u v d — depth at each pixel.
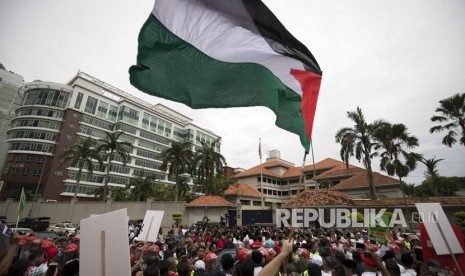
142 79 3.85
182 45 3.89
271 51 4.24
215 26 4.04
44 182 62.25
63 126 67.31
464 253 4.77
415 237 10.82
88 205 39.03
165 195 57.78
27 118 66.94
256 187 59.94
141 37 3.77
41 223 31.14
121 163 77.19
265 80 4.18
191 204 36.66
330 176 51.66
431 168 40.28
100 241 2.66
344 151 30.33
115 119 80.62
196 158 42.78
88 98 74.06
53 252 6.20
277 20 4.27
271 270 2.04
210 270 5.65
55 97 70.00
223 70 4.07
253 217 34.06
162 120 92.31
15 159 62.84
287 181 64.94
